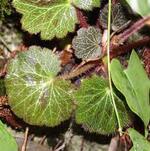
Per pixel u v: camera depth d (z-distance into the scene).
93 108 0.26
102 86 0.26
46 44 0.29
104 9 0.28
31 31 0.26
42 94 0.26
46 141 0.30
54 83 0.26
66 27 0.27
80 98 0.26
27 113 0.26
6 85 0.26
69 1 0.27
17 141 0.29
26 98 0.26
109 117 0.26
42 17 0.26
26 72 0.26
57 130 0.30
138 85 0.26
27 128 0.29
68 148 0.30
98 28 0.28
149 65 0.30
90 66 0.28
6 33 0.29
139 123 0.29
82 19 0.28
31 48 0.26
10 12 0.28
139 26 0.28
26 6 0.26
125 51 0.29
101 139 0.30
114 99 0.26
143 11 0.26
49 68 0.26
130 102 0.24
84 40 0.27
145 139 0.26
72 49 0.29
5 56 0.29
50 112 0.26
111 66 0.25
